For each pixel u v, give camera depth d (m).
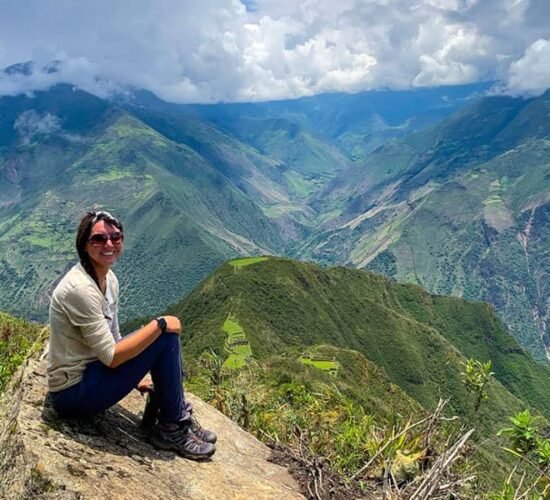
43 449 1.77
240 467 2.38
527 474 2.63
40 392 2.11
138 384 2.21
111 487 1.77
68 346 1.92
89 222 1.94
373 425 3.55
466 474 2.60
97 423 2.10
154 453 2.11
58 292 1.89
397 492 2.46
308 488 2.42
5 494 1.68
